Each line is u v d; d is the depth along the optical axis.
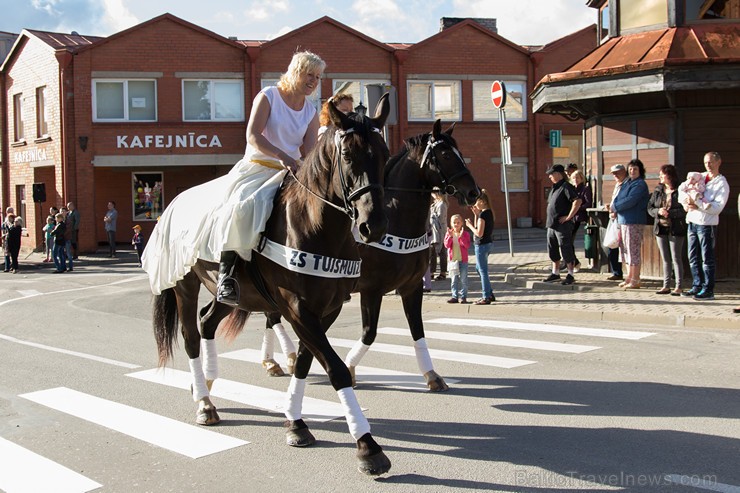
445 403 6.55
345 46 29.22
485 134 30.61
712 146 12.81
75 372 8.21
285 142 5.70
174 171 31.19
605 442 5.34
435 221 15.67
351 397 4.88
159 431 5.95
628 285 12.74
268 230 5.23
